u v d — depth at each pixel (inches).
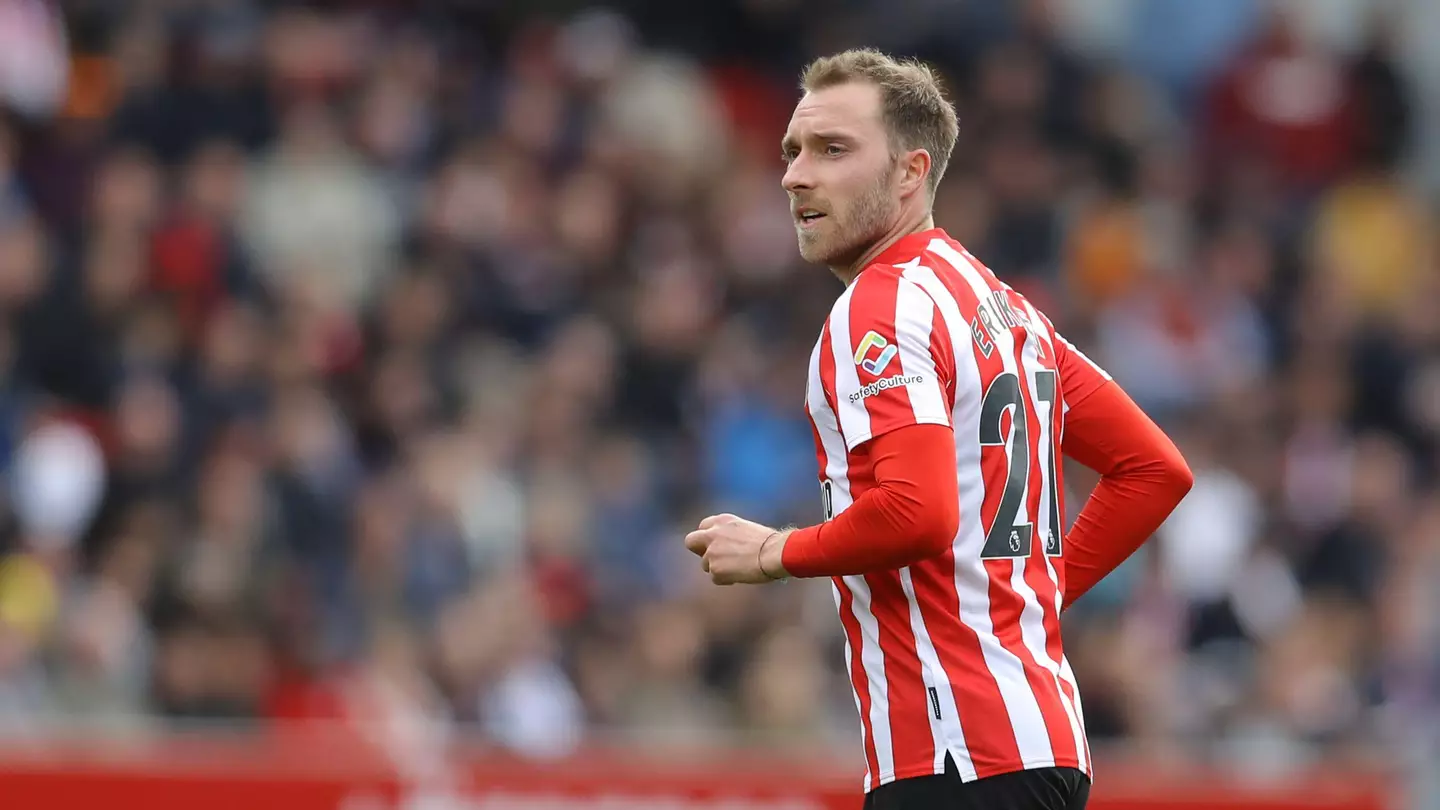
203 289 1395.2
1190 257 1759.4
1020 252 1663.4
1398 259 1872.5
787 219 1656.0
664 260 1552.7
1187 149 1913.1
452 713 1116.5
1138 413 542.6
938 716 486.9
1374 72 1957.4
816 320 1555.1
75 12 1531.7
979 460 494.9
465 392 1358.3
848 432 483.5
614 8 1782.7
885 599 496.7
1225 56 1966.0
